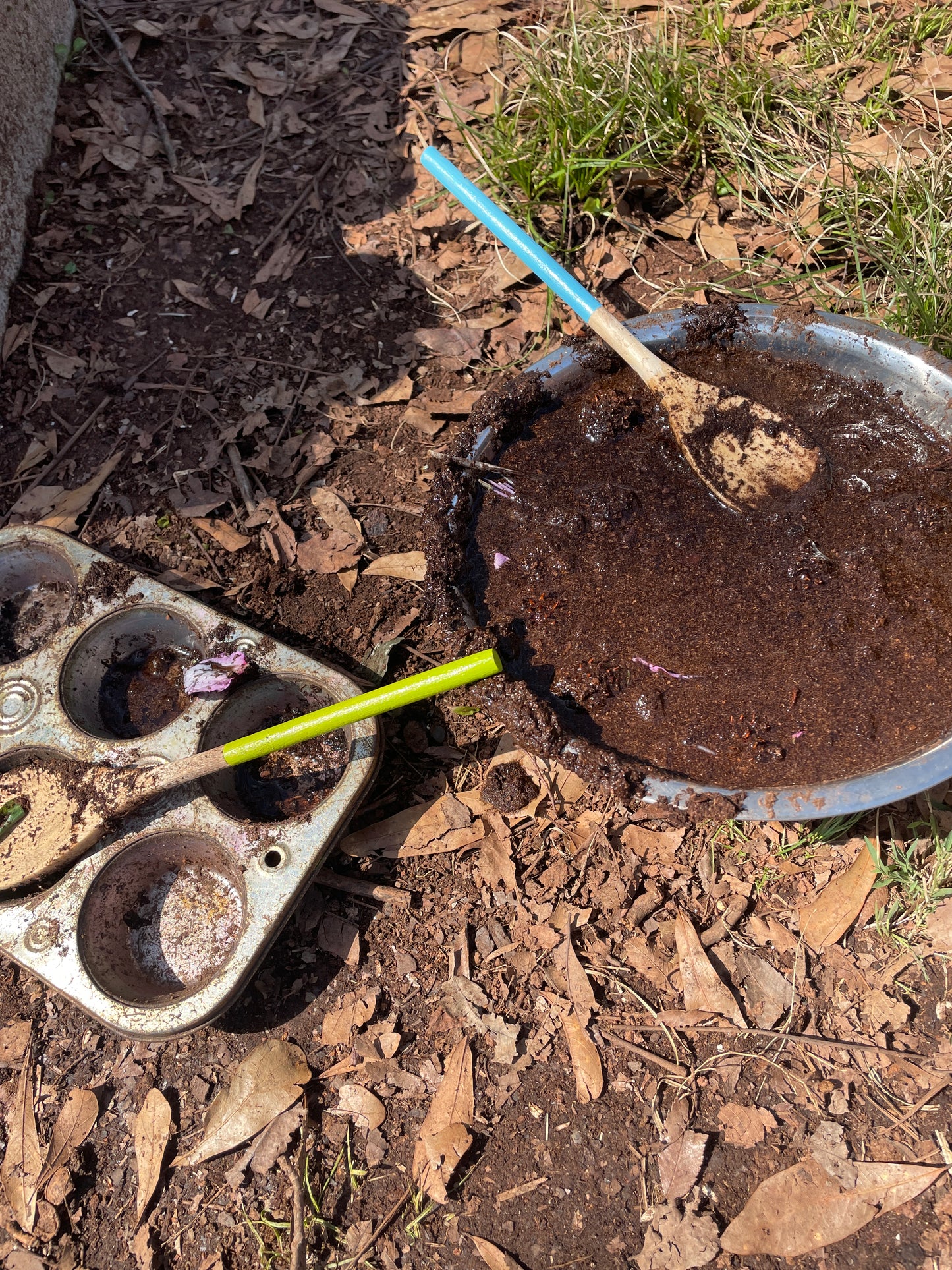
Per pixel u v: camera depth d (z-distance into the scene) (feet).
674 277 1.85
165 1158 1.25
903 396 1.41
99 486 1.73
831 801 1.11
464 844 1.40
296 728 1.27
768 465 1.41
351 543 1.66
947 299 1.62
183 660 1.56
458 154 2.04
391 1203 1.20
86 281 1.96
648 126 1.89
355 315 1.89
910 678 1.23
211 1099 1.28
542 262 1.48
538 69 1.95
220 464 1.75
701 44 2.00
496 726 1.49
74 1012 1.35
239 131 2.16
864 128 1.90
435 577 1.36
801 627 1.30
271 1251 1.19
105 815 1.34
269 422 1.79
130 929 1.39
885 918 1.32
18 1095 1.30
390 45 2.27
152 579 1.56
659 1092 1.24
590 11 2.10
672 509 1.42
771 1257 1.14
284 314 1.90
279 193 2.06
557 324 1.84
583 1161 1.21
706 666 1.28
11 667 1.50
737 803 1.13
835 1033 1.26
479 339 1.84
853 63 1.96
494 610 1.36
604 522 1.40
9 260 1.93
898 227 1.72
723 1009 1.28
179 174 2.09
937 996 1.28
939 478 1.36
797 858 1.37
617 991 1.30
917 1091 1.22
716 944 1.33
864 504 1.37
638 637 1.31
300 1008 1.33
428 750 1.49
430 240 1.97
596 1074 1.25
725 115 1.87
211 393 1.82
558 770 1.44
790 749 1.20
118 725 1.51
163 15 2.35
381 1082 1.27
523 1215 1.18
